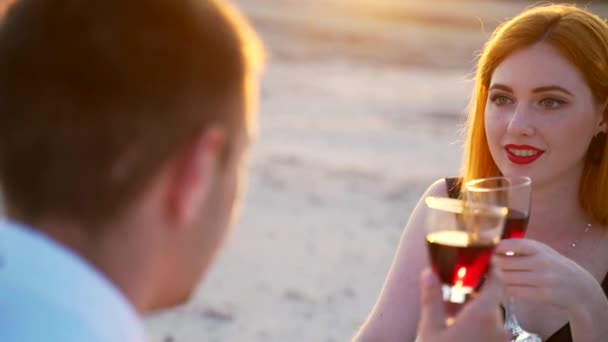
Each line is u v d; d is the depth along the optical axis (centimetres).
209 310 557
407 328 262
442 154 1120
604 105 253
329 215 804
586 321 208
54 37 100
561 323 253
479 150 274
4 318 93
